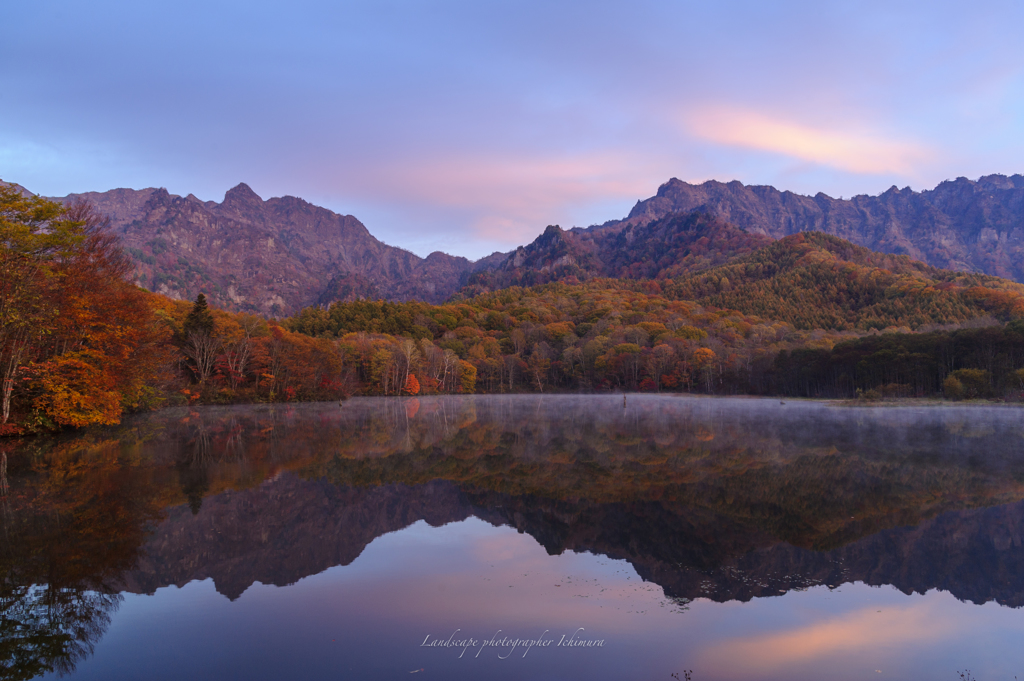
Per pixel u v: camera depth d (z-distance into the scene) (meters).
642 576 13.86
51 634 10.48
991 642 10.55
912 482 25.16
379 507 20.44
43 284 34.12
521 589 12.85
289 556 14.99
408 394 130.38
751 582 13.46
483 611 11.66
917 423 54.31
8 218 31.78
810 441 39.88
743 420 58.72
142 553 14.94
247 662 9.48
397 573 13.87
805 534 17.42
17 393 36.91
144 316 46.75
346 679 8.92
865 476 26.50
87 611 11.48
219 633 10.56
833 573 14.12
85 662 9.45
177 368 80.19
